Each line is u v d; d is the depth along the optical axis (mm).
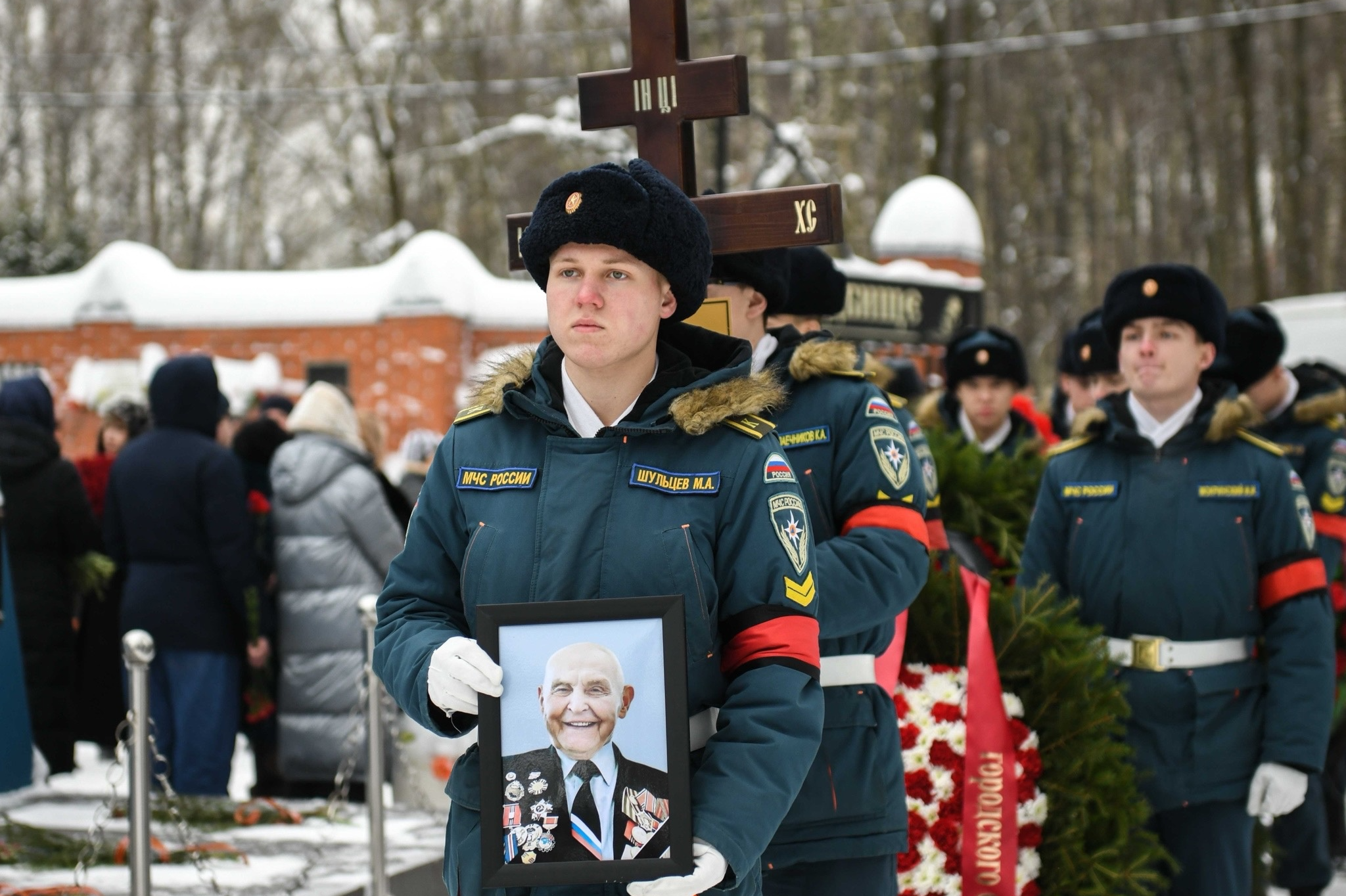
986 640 3535
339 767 5918
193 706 5836
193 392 5969
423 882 4816
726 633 2090
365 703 4453
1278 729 3717
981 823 3461
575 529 2064
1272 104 29516
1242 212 30484
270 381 17188
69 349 19922
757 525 2068
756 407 2127
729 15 24391
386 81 29297
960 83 26125
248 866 4746
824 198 2887
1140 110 34562
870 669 2885
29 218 25641
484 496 2145
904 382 7457
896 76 26766
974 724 3492
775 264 3086
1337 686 5230
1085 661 3572
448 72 30156
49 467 6102
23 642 6031
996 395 6035
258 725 6273
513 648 1935
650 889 1880
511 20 30203
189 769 5812
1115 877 3506
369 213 31047
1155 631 3826
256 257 32562
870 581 2730
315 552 5980
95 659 6355
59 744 6121
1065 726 3533
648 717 1907
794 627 2041
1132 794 3600
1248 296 32469
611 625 1932
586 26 28906
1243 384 5320
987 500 4934
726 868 1916
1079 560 3965
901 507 2850
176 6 31859
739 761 1951
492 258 30375
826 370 2971
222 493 5844
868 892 2803
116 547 6059
